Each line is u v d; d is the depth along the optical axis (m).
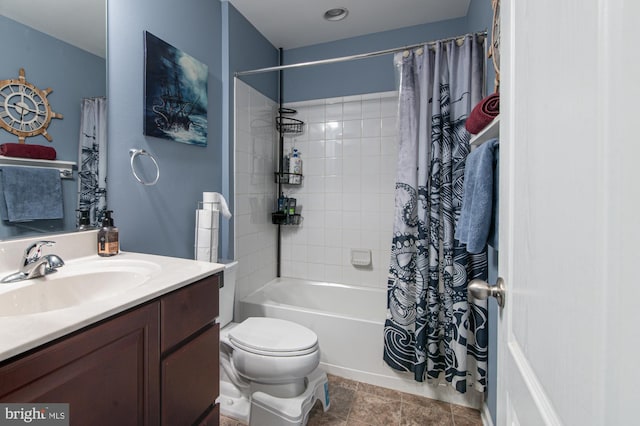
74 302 0.97
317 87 2.62
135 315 0.78
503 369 0.67
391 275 1.85
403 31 2.37
